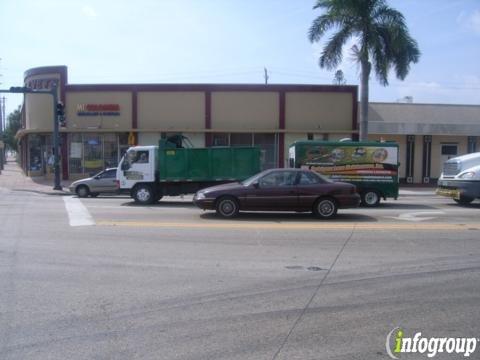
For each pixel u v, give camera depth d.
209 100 31.38
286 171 14.13
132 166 18.38
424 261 8.40
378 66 25.48
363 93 25.81
